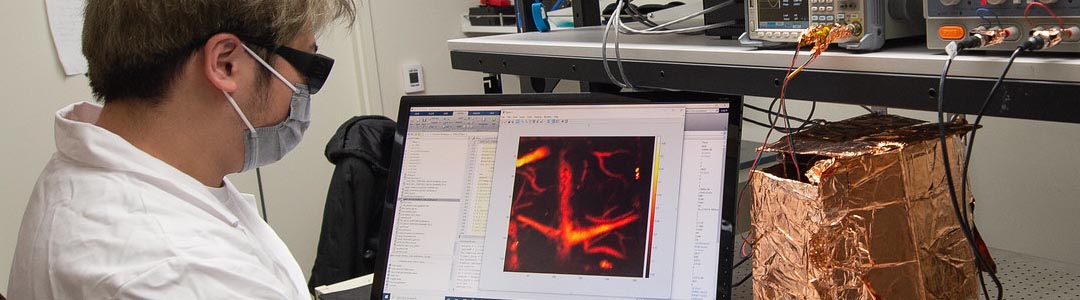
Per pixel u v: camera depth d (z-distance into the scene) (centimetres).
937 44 85
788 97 97
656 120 112
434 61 349
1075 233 218
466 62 144
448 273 118
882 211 92
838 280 92
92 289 85
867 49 90
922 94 85
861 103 90
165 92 95
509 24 329
